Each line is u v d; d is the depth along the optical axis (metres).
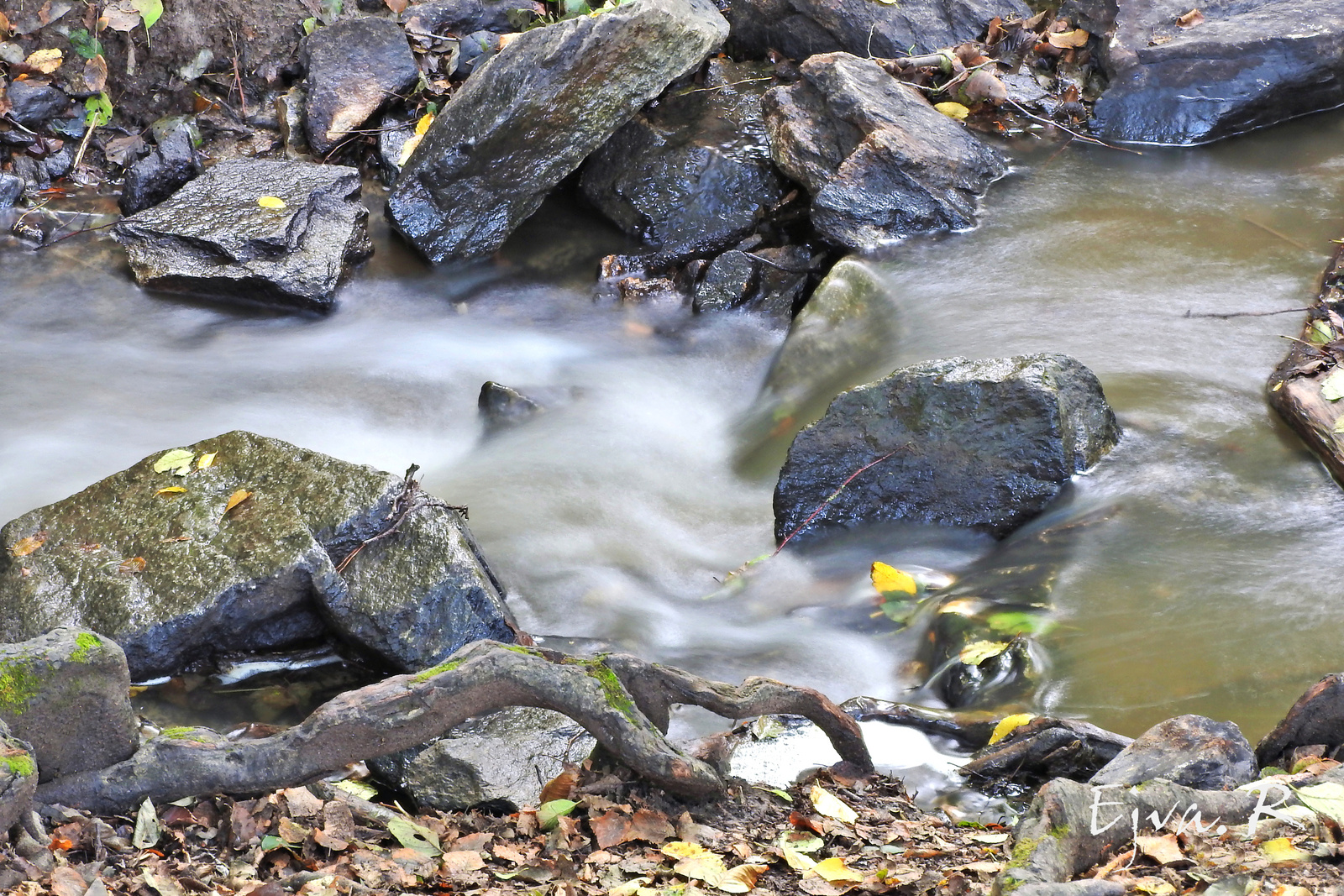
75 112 9.57
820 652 5.28
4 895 2.65
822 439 6.09
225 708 4.74
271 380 7.87
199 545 4.94
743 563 6.16
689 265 8.67
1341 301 7.32
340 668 5.01
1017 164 9.43
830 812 3.65
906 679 5.09
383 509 5.09
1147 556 5.42
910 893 3.01
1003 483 5.87
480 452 7.25
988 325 7.65
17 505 6.54
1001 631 4.99
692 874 3.09
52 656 3.08
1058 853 2.83
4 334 8.11
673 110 9.59
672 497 6.76
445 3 10.25
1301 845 3.00
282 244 8.32
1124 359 7.11
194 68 9.80
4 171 9.21
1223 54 9.54
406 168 8.80
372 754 3.39
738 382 7.97
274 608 4.87
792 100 9.08
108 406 7.54
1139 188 9.10
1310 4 9.77
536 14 10.37
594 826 3.36
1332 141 9.52
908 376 5.96
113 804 3.21
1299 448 6.16
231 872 3.04
